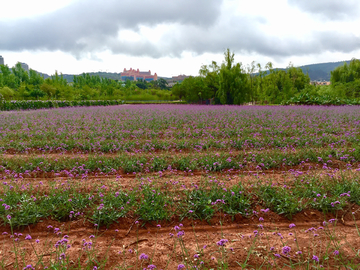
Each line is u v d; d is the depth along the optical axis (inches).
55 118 629.0
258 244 125.0
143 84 5083.7
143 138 399.9
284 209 156.6
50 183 190.2
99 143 335.3
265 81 1685.5
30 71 3016.7
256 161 266.8
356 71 1813.5
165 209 155.7
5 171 229.3
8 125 506.3
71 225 145.8
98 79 3907.5
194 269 102.0
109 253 118.7
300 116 637.9
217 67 1635.1
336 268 105.7
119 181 210.7
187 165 250.7
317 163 264.5
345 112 697.0
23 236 135.2
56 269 97.7
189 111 791.1
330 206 159.5
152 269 95.6
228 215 154.6
